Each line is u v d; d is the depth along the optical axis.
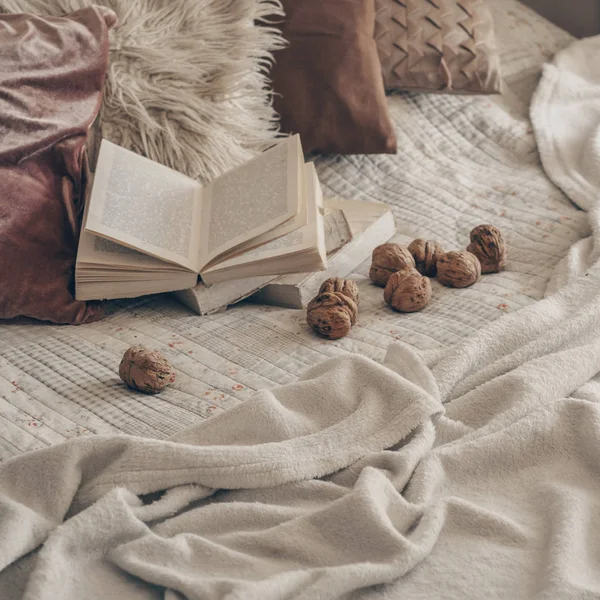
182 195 1.24
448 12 1.68
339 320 1.06
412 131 1.68
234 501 0.77
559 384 0.89
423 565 0.69
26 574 0.69
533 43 1.96
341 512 0.70
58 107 1.16
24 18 1.18
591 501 0.74
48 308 1.12
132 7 1.30
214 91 1.36
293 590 0.63
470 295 1.17
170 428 0.88
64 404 0.92
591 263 1.20
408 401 0.84
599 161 1.54
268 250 1.13
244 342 1.08
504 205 1.50
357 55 1.52
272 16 1.52
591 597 0.62
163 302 1.21
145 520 0.72
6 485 0.76
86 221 1.10
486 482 0.79
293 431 0.83
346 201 1.40
